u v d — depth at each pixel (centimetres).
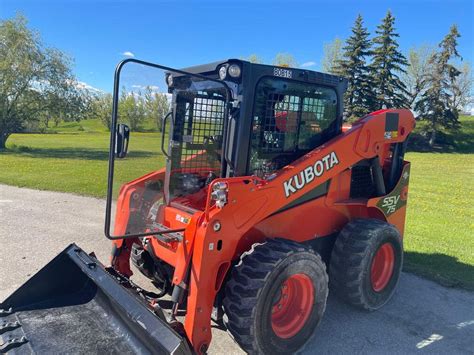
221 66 319
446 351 356
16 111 2392
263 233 338
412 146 4000
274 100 344
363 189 434
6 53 2316
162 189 369
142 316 277
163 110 344
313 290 331
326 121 391
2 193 964
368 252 385
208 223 282
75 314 332
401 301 451
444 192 1355
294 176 341
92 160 1814
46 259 534
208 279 286
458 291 487
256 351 298
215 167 344
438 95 4062
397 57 3894
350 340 366
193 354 282
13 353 284
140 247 399
